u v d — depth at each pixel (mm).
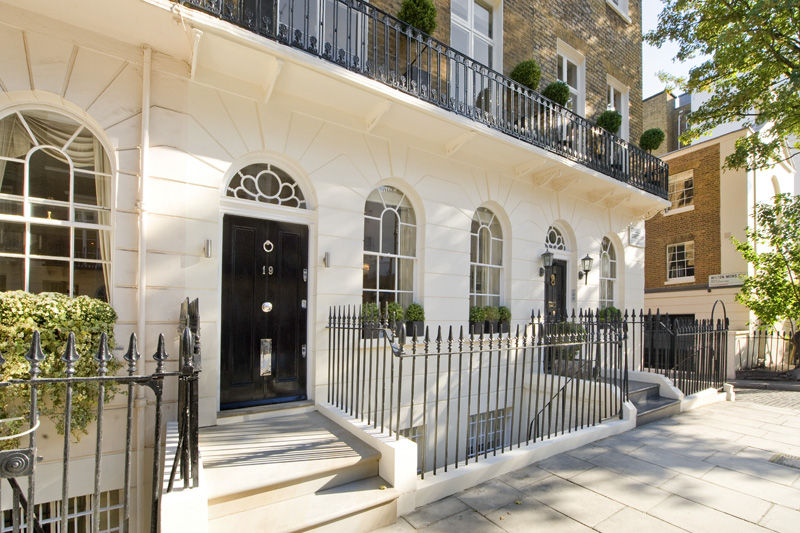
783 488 3553
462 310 6348
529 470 3916
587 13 9078
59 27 3650
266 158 4770
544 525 2975
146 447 3811
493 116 6102
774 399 7398
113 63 3898
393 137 5695
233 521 2707
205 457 3271
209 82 4320
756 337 11406
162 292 4000
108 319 3490
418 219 6102
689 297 13141
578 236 8422
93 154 3924
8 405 3078
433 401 5820
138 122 3988
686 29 8617
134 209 3924
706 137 14227
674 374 6730
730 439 4840
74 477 3467
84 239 3859
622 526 2957
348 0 4668
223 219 4465
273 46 3986
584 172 7305
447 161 6320
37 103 3676
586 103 8898
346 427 3992
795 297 9195
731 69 8555
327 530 2803
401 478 3160
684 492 3477
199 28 3678
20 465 1890
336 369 4859
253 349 4547
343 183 5195
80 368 3236
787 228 9219
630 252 9781
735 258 12172
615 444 4645
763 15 7137
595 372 5746
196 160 4242
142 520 3727
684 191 13812
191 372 2408
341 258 5109
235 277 4492
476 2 7340
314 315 4906
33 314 3092
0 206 3539
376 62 4859
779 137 8086
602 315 8445
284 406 4555
